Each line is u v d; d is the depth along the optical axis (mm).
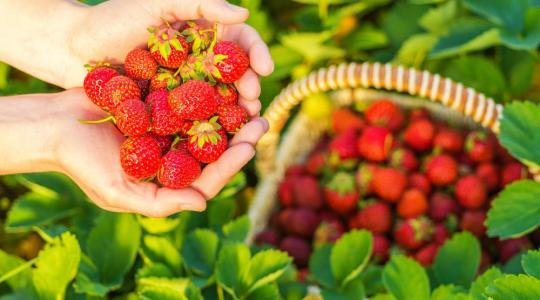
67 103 846
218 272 815
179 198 780
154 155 779
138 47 871
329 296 844
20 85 1162
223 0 813
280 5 1214
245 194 1147
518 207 848
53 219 961
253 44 825
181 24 854
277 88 1157
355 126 1106
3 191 1175
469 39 1036
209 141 784
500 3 1032
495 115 912
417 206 1022
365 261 848
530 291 686
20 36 896
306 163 1126
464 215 1015
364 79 944
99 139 818
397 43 1135
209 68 801
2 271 836
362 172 1057
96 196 812
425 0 1093
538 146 839
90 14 874
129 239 859
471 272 852
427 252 988
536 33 997
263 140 1021
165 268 836
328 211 1077
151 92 823
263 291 814
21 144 825
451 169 1040
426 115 1098
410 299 796
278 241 1044
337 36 1151
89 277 835
